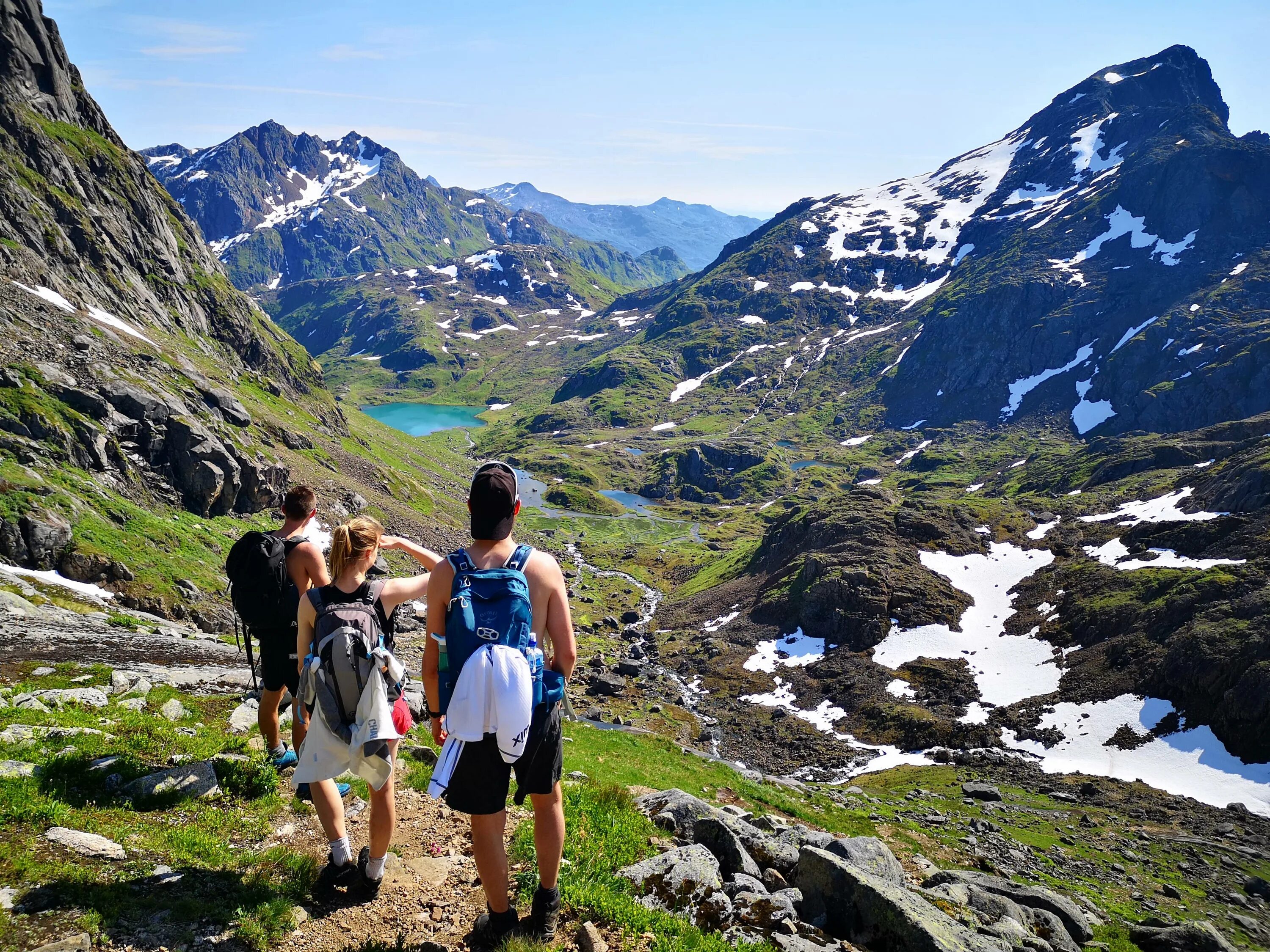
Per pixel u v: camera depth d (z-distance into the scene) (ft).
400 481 581.94
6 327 295.89
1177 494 476.95
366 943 20.31
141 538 217.56
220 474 292.40
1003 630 393.29
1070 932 46.70
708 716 350.43
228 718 42.50
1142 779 274.36
